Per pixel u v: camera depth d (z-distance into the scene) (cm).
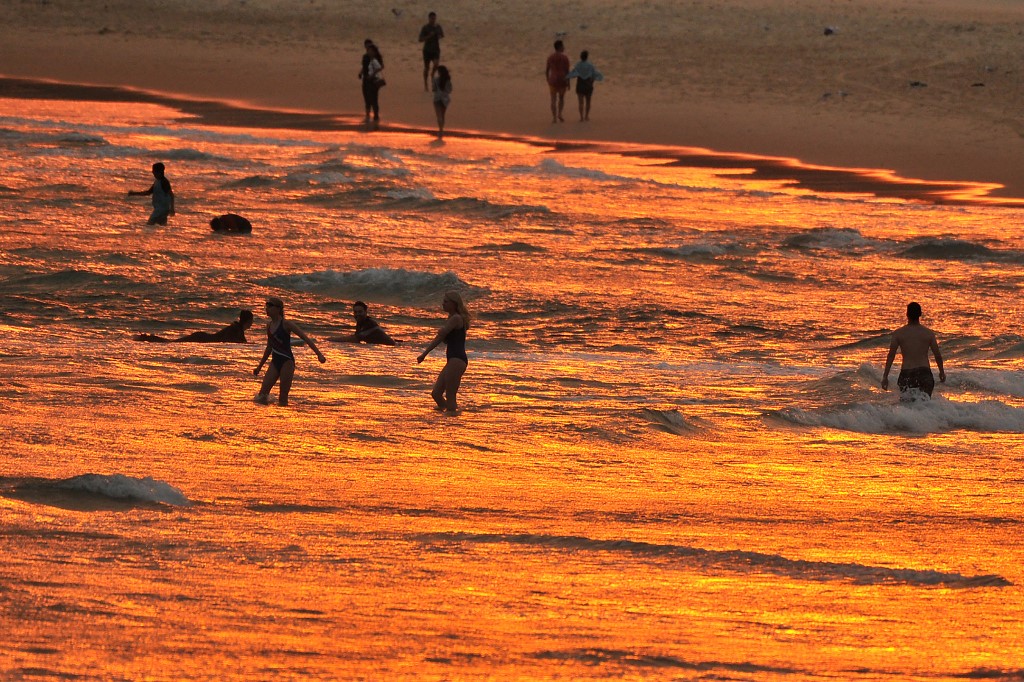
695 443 5719
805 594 2922
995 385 7325
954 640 2509
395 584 2852
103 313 9150
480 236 12412
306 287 10244
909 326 6906
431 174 15362
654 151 16938
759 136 17612
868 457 5588
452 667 2116
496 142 17450
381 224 12825
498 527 3762
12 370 6319
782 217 13338
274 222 12725
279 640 2269
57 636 2192
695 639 2434
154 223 12388
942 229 12675
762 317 9525
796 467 5281
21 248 11075
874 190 14675
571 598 2789
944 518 4281
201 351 7425
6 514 3453
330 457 4875
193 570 2872
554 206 13812
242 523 3584
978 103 19112
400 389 6656
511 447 5356
